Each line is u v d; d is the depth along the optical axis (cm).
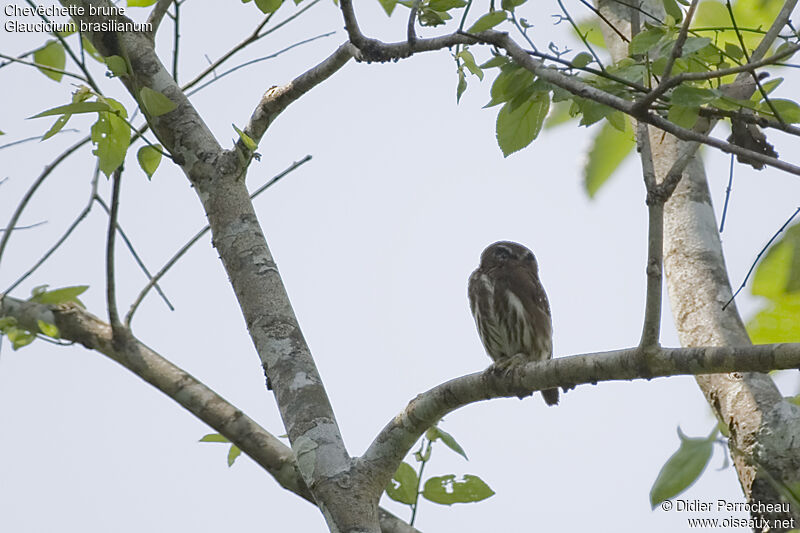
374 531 898
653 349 850
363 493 910
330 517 901
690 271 1120
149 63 1091
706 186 1186
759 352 800
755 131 880
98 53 1145
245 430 1138
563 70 848
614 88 822
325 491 907
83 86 978
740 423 966
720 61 854
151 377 1212
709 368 825
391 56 916
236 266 1019
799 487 748
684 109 805
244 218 1038
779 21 860
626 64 848
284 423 949
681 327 1097
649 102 762
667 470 651
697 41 759
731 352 812
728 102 807
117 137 994
